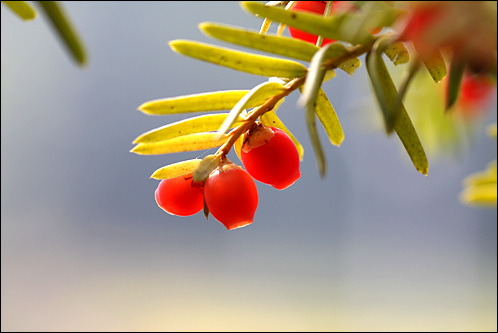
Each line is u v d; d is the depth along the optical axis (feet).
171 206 0.84
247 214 0.81
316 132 0.72
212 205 0.81
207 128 0.82
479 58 0.70
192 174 0.83
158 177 0.83
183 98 0.80
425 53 0.71
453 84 0.74
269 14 0.76
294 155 0.83
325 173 0.72
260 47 0.77
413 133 0.80
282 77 0.80
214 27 0.77
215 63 0.78
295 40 0.77
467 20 0.69
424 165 0.80
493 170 0.90
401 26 0.73
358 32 0.76
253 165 0.83
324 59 0.77
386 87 0.79
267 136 0.83
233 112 0.76
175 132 0.81
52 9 0.66
